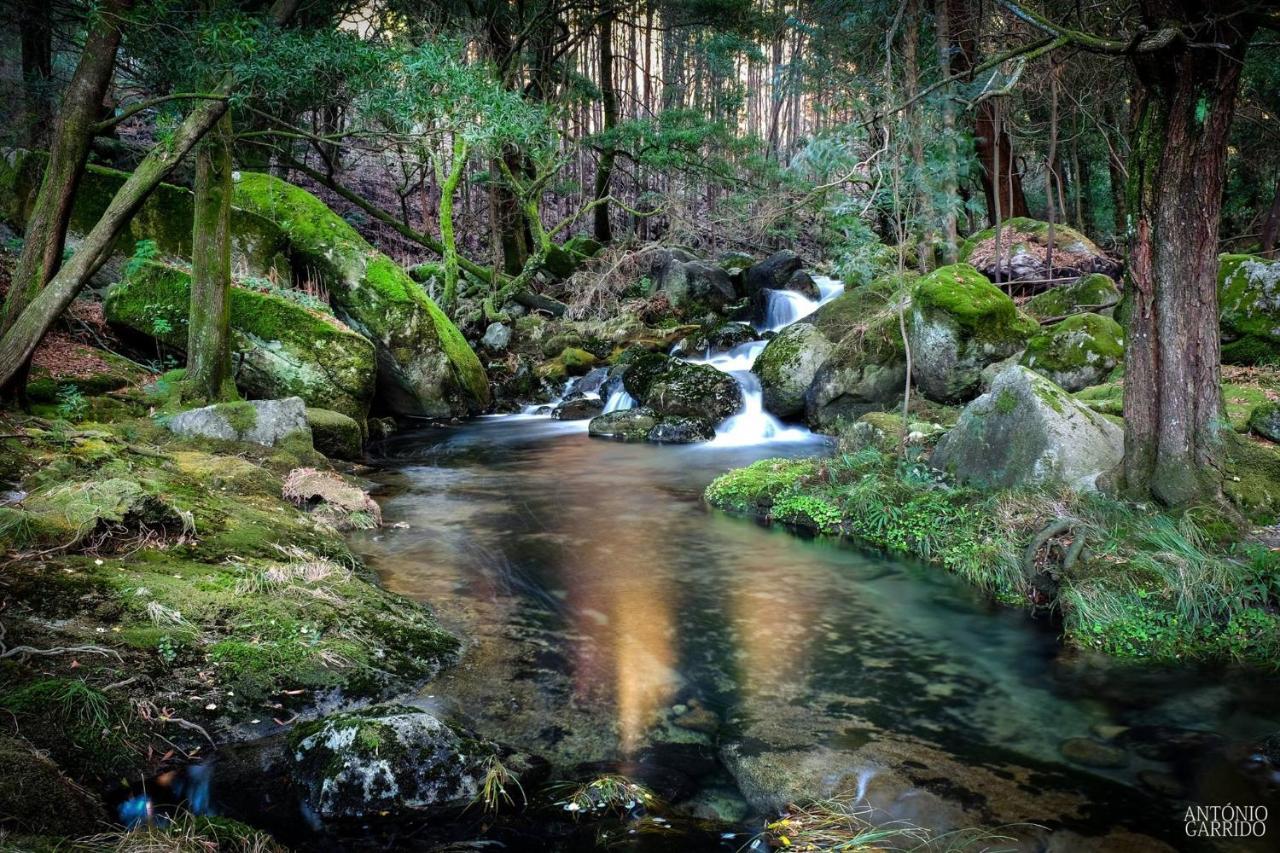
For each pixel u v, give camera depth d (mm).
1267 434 8164
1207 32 5871
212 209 10461
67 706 3881
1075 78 17984
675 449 12883
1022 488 7492
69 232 13336
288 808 3615
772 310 20516
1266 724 4535
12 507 5555
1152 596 5766
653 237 31109
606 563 7379
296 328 12766
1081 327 10812
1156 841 3480
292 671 4605
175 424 9641
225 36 7871
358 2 13328
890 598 6551
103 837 3090
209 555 5809
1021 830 3557
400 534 8195
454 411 15883
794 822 3586
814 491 8852
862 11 15492
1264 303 10469
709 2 22266
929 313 11789
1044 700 4844
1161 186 6402
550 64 23375
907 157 9625
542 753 4164
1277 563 5641
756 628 5930
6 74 15102
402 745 3738
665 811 3654
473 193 28609
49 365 10398
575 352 18688
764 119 39281
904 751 4242
